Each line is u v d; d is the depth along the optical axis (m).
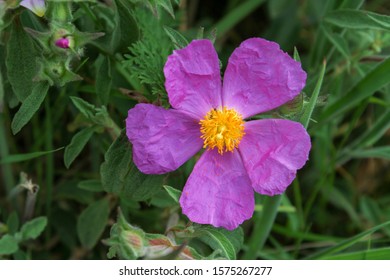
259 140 0.24
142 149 0.23
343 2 0.28
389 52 0.30
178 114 0.24
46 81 0.23
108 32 0.26
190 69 0.24
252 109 0.24
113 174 0.25
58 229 0.30
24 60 0.24
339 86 0.30
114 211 0.29
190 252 0.24
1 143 0.29
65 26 0.23
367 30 0.28
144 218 0.30
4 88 0.26
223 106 0.25
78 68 0.26
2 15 0.23
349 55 0.28
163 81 0.25
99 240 0.30
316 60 0.30
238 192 0.24
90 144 0.30
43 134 0.30
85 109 0.25
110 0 0.26
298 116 0.24
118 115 0.29
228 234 0.25
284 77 0.24
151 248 0.24
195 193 0.24
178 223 0.27
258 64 0.24
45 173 0.31
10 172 0.30
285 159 0.24
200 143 0.25
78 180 0.30
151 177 0.25
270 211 0.28
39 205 0.30
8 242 0.27
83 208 0.31
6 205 0.30
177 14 0.30
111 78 0.26
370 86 0.28
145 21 0.27
